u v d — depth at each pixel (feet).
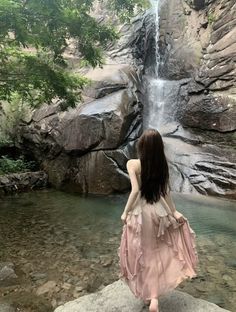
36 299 13.67
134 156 32.68
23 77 24.48
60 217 24.54
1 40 21.53
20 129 37.19
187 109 37.29
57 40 21.63
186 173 31.60
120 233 21.24
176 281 9.73
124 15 30.42
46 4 19.10
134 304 10.62
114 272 16.03
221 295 13.85
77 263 17.02
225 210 25.77
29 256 17.85
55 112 35.12
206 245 19.13
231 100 33.65
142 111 37.86
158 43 48.80
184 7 48.01
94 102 34.40
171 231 10.18
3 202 28.68
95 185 31.55
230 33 38.47
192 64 42.09
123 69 39.70
